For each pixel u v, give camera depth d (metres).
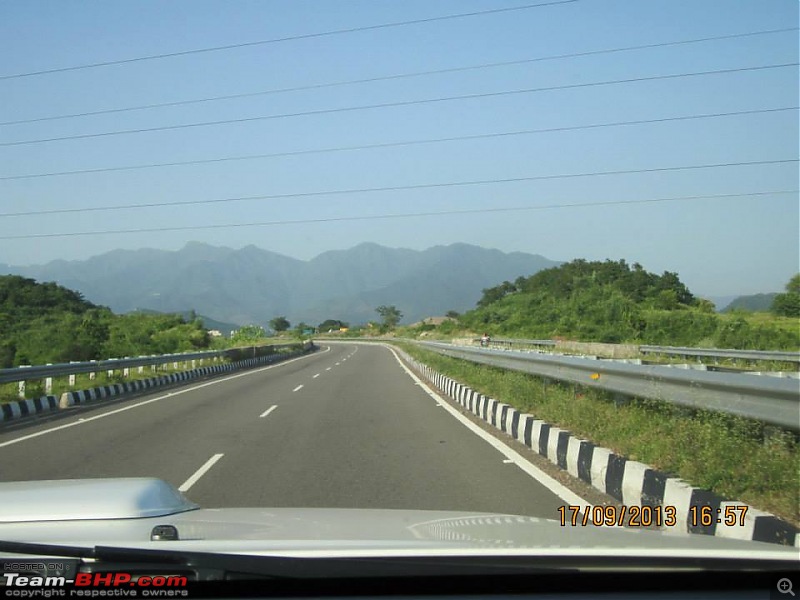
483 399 15.39
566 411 11.14
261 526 3.85
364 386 24.77
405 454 11.08
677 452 7.42
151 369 31.27
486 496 8.20
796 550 3.29
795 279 50.66
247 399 20.55
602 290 62.16
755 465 6.48
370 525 3.92
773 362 24.12
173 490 4.62
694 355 29.02
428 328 111.56
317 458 10.85
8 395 19.23
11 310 50.91
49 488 4.31
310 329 127.50
